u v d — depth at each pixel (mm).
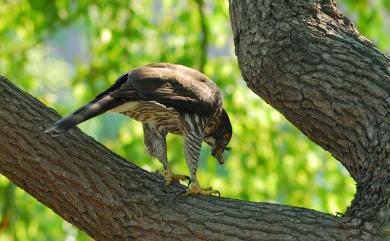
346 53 10664
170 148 21047
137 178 10438
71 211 10281
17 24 22312
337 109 10430
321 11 11227
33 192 10383
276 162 21469
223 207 10086
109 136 27578
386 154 9859
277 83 10883
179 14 22109
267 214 9891
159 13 22406
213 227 9891
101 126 27625
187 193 10312
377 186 9719
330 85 10508
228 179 21391
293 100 10766
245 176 21422
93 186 10219
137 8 21797
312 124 10719
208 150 21203
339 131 10453
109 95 10773
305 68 10703
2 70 22500
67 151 10305
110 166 10406
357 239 9477
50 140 10281
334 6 11359
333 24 11086
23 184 10367
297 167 21438
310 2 11266
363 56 10609
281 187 21547
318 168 21844
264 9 11305
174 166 20844
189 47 21969
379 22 21641
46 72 23172
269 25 11133
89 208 10203
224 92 21141
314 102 10586
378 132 10070
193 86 11781
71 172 10227
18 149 10211
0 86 10438
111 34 21500
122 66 21766
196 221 9992
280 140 21609
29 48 22422
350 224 9602
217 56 23188
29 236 20609
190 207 10133
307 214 9852
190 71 12312
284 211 9922
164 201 10219
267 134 21438
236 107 21062
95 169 10320
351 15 21969
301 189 21438
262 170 21453
